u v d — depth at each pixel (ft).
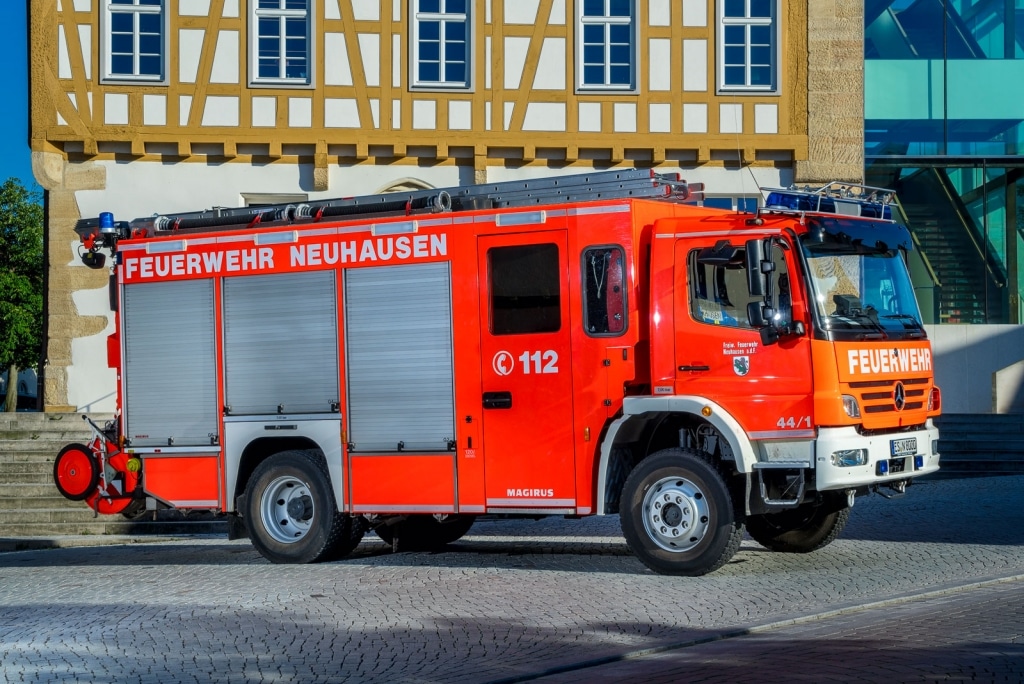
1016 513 48.29
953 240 80.18
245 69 70.90
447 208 40.19
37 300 140.26
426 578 36.83
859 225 37.35
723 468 35.55
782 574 35.78
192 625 30.53
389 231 40.16
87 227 46.24
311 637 28.60
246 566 41.65
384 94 71.20
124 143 71.00
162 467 43.83
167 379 43.78
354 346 40.68
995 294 80.18
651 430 37.78
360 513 40.70
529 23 71.56
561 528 50.93
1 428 65.57
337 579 37.29
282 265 41.88
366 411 40.47
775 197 35.45
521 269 38.27
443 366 39.32
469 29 71.36
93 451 45.09
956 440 64.03
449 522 44.96
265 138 70.69
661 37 71.82
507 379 38.34
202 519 58.44
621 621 29.50
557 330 37.68
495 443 38.50
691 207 38.27
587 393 37.22
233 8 70.95
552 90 71.56
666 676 23.90
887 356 36.37
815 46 71.97
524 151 71.20
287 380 41.78
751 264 34.45
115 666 26.20
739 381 35.47
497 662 25.68
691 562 35.50
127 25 71.00
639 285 37.01
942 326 77.92
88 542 55.83
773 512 39.78
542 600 32.50
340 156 71.36
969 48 80.07
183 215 44.93
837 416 34.63
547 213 37.93
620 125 71.72
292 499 41.91
